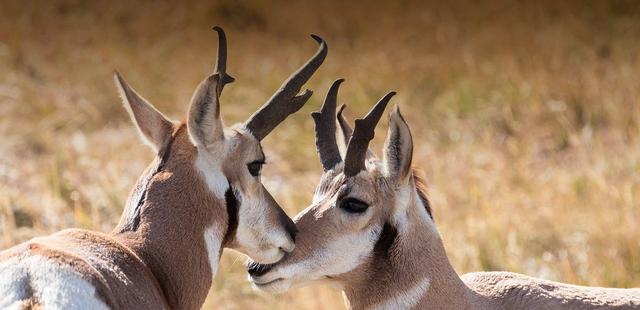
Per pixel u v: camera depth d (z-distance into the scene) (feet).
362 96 64.08
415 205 26.50
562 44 70.74
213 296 41.24
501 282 27.37
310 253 26.32
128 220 24.91
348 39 76.74
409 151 26.02
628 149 55.21
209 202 25.09
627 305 26.68
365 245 26.32
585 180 51.44
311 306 39.55
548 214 47.57
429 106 64.75
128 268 23.03
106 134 61.41
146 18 79.41
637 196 48.11
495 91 64.34
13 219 41.83
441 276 26.50
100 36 76.59
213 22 80.12
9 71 70.08
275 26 79.10
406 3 80.79
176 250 24.67
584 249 43.39
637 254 42.42
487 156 56.34
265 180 53.52
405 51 72.08
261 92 66.90
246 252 26.23
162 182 25.00
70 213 44.09
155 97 66.69
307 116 62.49
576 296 26.86
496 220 45.68
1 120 61.41
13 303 19.99
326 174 27.22
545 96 63.10
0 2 81.05
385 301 26.40
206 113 24.36
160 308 23.39
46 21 79.36
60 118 62.23
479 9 78.38
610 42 70.69
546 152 58.08
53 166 49.19
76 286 20.89
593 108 61.62
